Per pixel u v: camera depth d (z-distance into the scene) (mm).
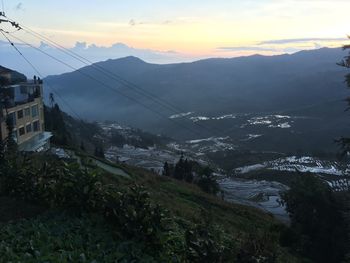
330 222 34812
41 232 8703
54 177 11680
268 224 33094
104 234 8938
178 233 9984
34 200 11430
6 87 48531
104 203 9773
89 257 7637
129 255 8078
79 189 10156
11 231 8867
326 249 33781
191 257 7996
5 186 11898
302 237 32812
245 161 151250
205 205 34250
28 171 11906
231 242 8648
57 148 56094
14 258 7188
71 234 8703
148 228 8992
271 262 8188
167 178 46094
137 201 9508
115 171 39531
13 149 15734
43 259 7109
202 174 58969
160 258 8430
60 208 10445
